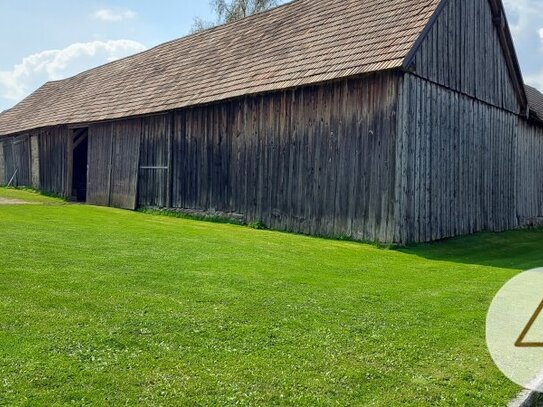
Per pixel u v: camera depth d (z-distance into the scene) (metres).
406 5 13.16
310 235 12.92
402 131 11.68
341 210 12.43
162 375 4.07
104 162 20.52
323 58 13.37
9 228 10.71
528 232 16.69
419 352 4.88
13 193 23.30
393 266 9.19
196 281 6.99
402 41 11.94
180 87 17.81
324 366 4.43
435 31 13.10
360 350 4.84
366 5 14.34
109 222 13.30
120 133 19.73
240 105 15.04
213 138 15.85
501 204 16.48
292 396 3.87
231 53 17.52
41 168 24.78
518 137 17.83
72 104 24.28
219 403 3.71
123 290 6.33
